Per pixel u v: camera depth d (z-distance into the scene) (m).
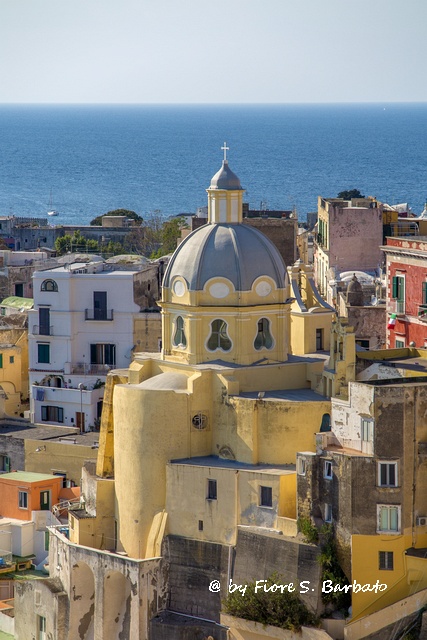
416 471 133.88
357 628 134.12
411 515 133.88
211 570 145.88
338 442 137.88
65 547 155.25
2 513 179.25
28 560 173.25
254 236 155.62
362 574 134.25
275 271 154.88
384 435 133.25
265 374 153.50
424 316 183.88
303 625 135.50
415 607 133.00
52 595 154.25
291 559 137.38
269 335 155.25
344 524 135.12
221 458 150.75
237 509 144.38
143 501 151.38
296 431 146.25
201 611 146.50
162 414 150.12
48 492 178.00
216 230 155.62
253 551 140.88
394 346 191.62
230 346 153.62
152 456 150.50
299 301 165.12
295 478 142.25
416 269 186.88
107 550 156.62
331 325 153.75
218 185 156.38
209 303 153.25
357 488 134.12
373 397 133.12
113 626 150.50
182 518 148.38
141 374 158.25
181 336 156.12
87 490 160.62
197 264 153.50
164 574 148.75
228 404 149.75
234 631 141.12
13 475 180.75
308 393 152.12
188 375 153.88
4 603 166.00
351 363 147.25
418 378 139.88
